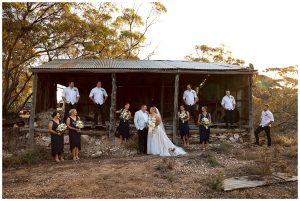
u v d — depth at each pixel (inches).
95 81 708.0
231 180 339.0
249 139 558.3
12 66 799.7
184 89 727.1
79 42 835.4
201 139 511.2
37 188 311.6
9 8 697.6
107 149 493.7
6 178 347.6
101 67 538.0
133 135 533.6
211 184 318.7
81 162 427.8
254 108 880.9
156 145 470.0
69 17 784.3
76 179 338.6
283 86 967.6
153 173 361.1
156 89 736.3
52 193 296.8
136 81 727.7
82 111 700.0
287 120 783.7
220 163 407.5
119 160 431.8
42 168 392.5
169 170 373.4
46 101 620.1
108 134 520.4
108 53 987.9
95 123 544.4
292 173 367.9
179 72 537.3
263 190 312.7
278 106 882.8
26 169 390.6
